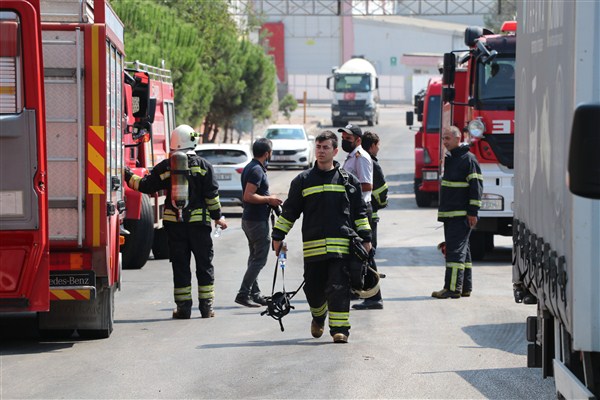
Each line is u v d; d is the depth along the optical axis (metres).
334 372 16.20
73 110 18.69
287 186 64.75
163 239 34.56
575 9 9.60
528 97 13.62
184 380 15.77
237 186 48.81
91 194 18.72
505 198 31.30
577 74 9.51
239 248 36.91
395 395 14.64
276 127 81.12
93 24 18.55
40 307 16.91
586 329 9.44
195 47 67.06
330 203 18.50
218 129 93.44
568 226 9.85
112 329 20.27
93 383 15.66
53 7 18.80
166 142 39.06
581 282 9.43
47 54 18.58
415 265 31.55
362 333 19.89
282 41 196.50
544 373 12.55
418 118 56.19
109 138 19.05
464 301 24.08
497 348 18.23
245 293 23.86
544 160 11.90
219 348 18.50
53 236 18.73
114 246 19.86
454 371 16.28
